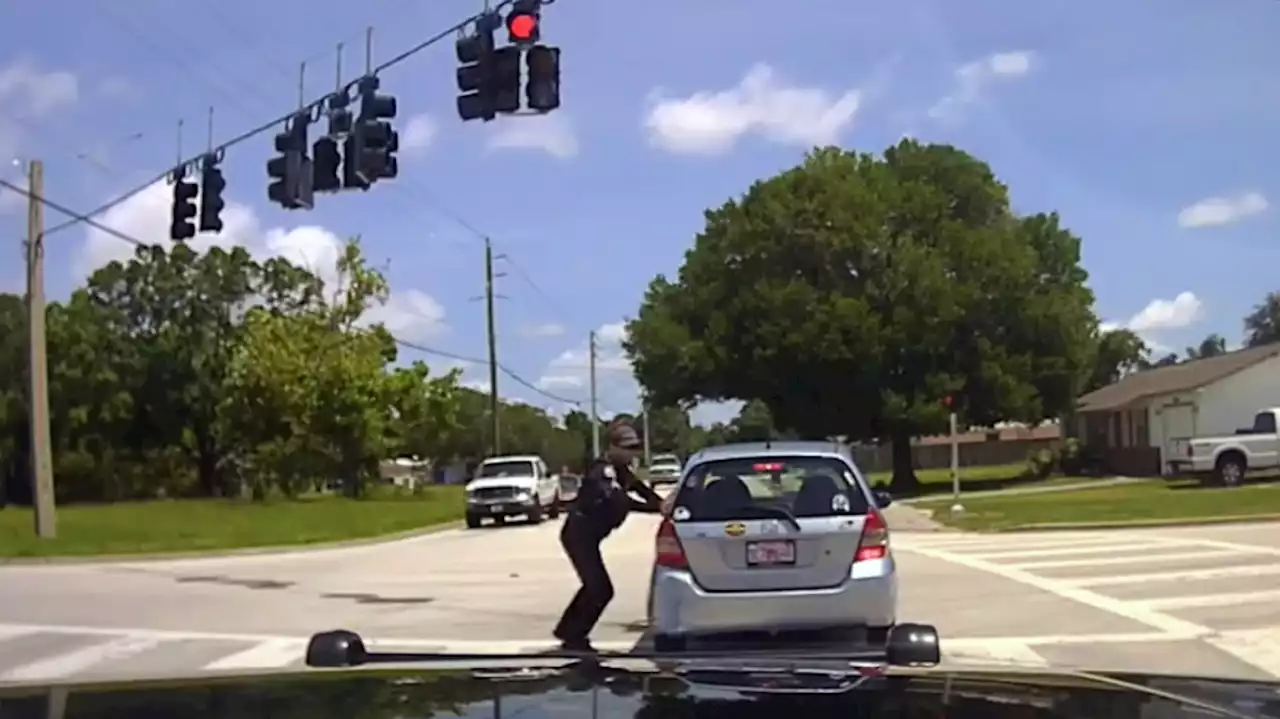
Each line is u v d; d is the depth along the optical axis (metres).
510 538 32.44
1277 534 23.42
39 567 24.28
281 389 59.88
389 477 101.31
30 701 2.53
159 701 2.52
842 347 55.09
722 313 58.81
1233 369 53.66
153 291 83.19
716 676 2.67
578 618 11.63
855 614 10.09
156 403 80.88
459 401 86.88
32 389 29.44
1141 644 12.39
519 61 15.55
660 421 142.12
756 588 10.16
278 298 84.81
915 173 64.88
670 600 10.21
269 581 20.44
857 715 2.34
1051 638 12.80
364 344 61.72
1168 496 36.12
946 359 57.47
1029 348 58.34
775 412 59.84
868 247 57.22
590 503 11.61
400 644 13.03
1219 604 14.83
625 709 2.37
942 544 24.08
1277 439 41.88
